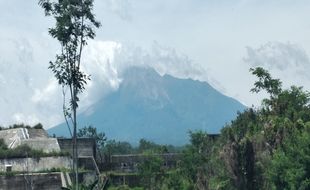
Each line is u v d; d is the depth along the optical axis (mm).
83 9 57125
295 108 91125
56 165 97000
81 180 94875
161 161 105750
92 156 106188
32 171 94438
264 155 73625
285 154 71312
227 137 84312
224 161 72875
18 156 97375
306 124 76125
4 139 106688
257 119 90250
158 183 100188
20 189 90688
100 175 99000
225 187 71438
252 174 70125
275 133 76938
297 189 67812
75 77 57688
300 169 68000
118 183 105312
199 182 79812
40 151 98938
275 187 69625
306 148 69000
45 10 57188
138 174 106312
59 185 91062
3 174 90812
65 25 56750
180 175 95062
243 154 70375
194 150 99188
